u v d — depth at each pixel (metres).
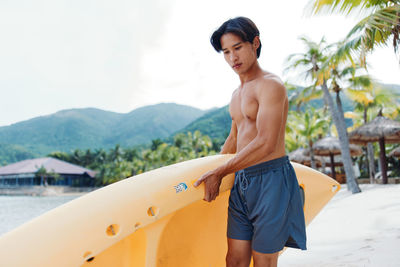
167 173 1.48
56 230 1.20
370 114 26.05
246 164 1.43
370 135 17.11
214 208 1.75
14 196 76.44
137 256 1.39
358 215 6.95
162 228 1.39
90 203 1.30
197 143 66.00
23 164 90.94
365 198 11.05
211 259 1.76
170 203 1.36
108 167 81.38
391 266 2.66
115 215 1.25
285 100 1.52
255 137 1.54
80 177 89.19
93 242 1.19
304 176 2.09
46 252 1.14
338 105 16.84
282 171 1.51
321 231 5.59
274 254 1.45
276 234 1.43
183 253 1.59
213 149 75.06
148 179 1.43
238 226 1.56
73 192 84.62
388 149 33.81
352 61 8.55
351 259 3.12
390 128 16.83
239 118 1.67
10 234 1.23
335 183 2.32
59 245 1.16
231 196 1.60
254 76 1.59
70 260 1.14
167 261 1.50
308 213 2.15
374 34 6.66
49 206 36.62
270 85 1.46
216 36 1.58
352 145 21.70
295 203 1.54
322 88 16.38
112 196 1.33
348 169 16.11
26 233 1.21
